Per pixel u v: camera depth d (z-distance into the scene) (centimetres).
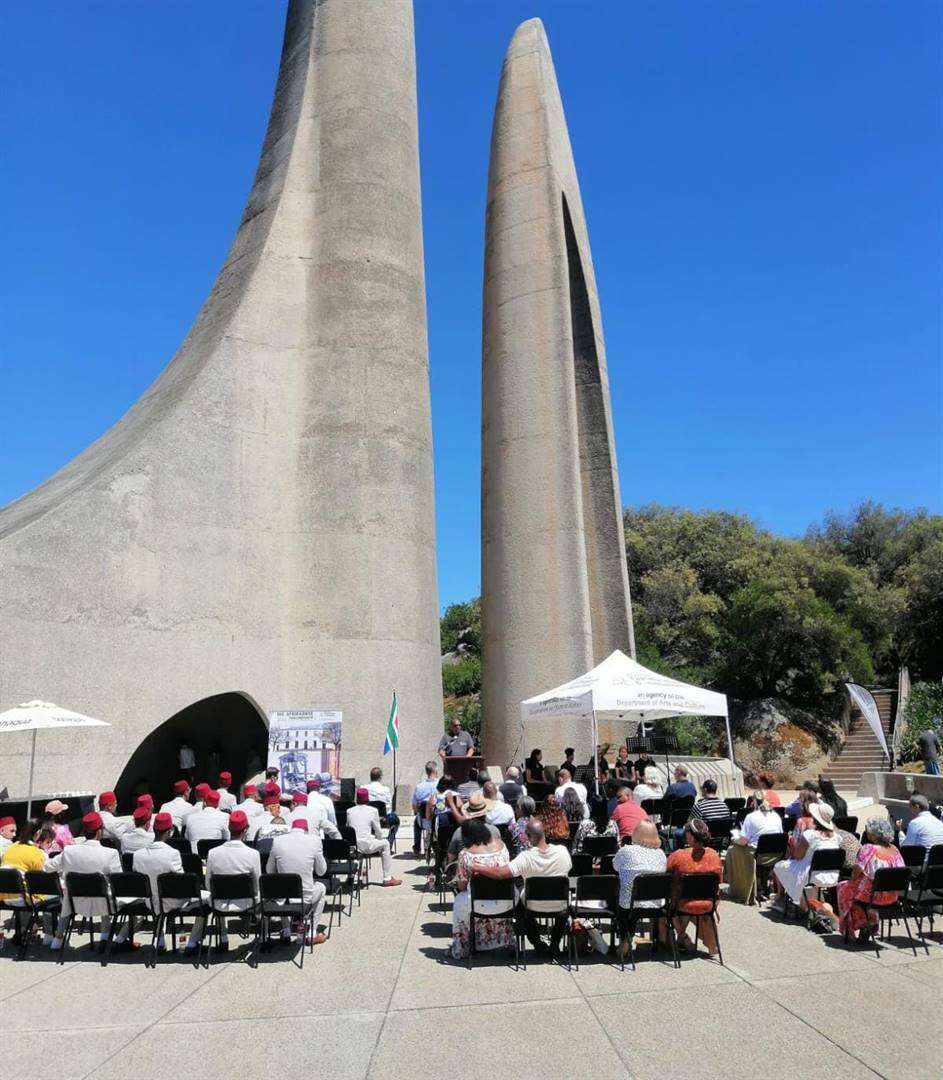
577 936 728
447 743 1441
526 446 1884
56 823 890
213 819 847
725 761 2128
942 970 640
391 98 1917
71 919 696
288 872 698
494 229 2064
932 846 793
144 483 1487
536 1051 484
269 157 1975
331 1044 498
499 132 2116
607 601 2097
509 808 848
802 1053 479
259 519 1634
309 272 1814
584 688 1118
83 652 1365
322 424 1725
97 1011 561
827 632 3072
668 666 3581
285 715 1403
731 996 579
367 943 732
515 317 1966
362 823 965
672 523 4609
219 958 691
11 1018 550
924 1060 468
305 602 1655
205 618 1521
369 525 1689
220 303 1831
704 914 664
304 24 2023
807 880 784
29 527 1345
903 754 2800
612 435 2212
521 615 1814
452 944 681
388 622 1661
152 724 1424
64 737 1327
